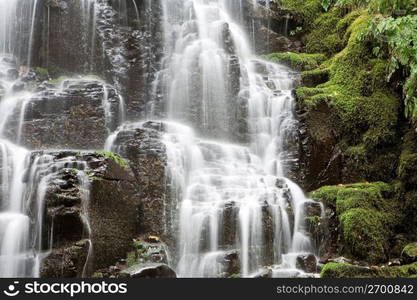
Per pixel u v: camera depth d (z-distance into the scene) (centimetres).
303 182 972
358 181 975
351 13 1232
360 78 1032
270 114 1041
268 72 1149
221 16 1277
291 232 843
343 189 896
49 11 1073
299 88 1040
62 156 774
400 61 944
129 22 1105
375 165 971
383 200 897
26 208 745
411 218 885
